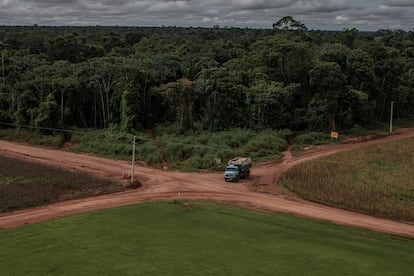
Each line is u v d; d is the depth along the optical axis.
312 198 49.97
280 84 90.69
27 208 44.91
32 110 82.75
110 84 88.38
